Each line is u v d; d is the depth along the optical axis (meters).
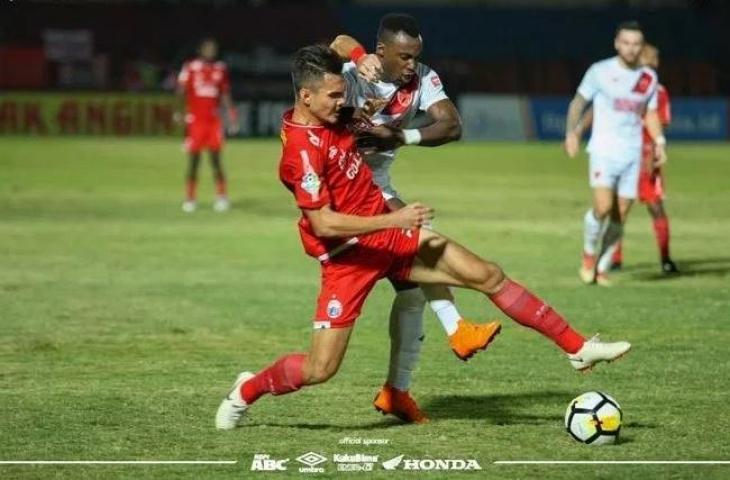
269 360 24.80
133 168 76.12
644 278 36.25
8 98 101.38
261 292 33.09
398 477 16.58
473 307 31.09
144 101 103.31
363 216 18.06
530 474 16.67
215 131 54.81
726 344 26.33
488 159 87.81
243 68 105.94
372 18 109.00
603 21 111.56
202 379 22.95
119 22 106.12
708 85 109.31
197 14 106.94
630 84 33.91
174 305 31.06
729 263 39.62
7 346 26.05
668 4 117.69
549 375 23.31
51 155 84.31
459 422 19.70
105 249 41.50
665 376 23.17
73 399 21.23
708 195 63.69
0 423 19.53
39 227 47.38
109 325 28.44
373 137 18.59
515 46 110.69
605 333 27.62
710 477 16.53
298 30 107.81
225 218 51.62
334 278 18.03
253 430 19.12
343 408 20.64
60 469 16.95
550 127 107.62
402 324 19.25
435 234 18.38
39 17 105.25
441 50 110.00
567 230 47.94
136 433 18.91
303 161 17.44
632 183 34.25
